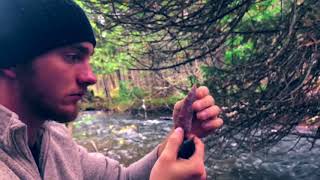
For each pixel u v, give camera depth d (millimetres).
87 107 10570
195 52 3936
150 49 3914
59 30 795
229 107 3717
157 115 9508
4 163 775
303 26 3217
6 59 778
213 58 3762
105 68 7098
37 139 955
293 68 3355
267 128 4039
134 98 10219
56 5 802
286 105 3553
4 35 768
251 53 3619
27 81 801
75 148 1146
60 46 804
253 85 3627
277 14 3578
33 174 811
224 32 3531
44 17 784
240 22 3652
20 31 771
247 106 3664
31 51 784
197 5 3654
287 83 3219
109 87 10977
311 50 3197
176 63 4027
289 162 5582
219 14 3422
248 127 3918
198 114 909
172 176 821
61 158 1033
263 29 3559
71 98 835
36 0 786
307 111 3660
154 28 3496
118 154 6988
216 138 4043
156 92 9906
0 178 726
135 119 9422
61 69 813
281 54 3318
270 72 3471
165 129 8320
